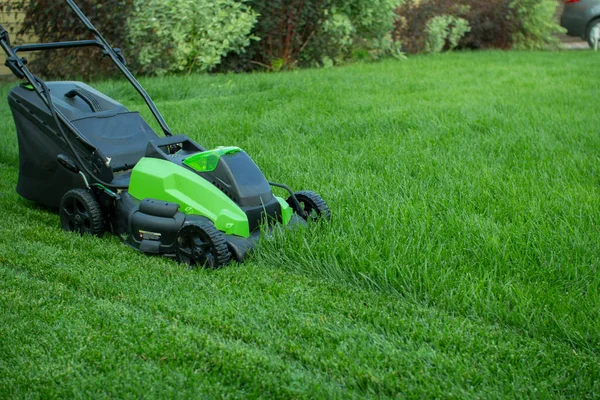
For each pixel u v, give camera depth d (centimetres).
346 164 434
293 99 621
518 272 300
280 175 412
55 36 736
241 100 611
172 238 320
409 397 232
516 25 1146
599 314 267
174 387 236
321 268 306
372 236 322
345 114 561
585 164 425
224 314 273
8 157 468
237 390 235
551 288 286
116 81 700
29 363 246
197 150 346
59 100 378
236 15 777
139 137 371
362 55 936
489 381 239
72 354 250
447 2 1105
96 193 350
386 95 642
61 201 354
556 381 238
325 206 345
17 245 333
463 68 843
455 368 244
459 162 430
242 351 251
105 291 289
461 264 306
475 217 342
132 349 253
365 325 269
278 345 254
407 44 1029
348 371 242
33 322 267
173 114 559
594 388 235
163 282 296
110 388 235
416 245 315
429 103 603
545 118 545
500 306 274
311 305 280
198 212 319
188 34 749
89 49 732
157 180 328
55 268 309
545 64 890
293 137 495
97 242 338
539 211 350
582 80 734
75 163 356
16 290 290
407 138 489
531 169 420
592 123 527
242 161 330
